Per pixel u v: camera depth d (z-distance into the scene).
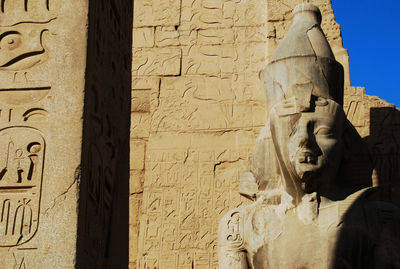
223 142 10.72
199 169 10.62
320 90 6.28
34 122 5.04
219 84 11.05
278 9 11.21
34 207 4.82
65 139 4.96
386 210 6.16
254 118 10.79
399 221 6.14
